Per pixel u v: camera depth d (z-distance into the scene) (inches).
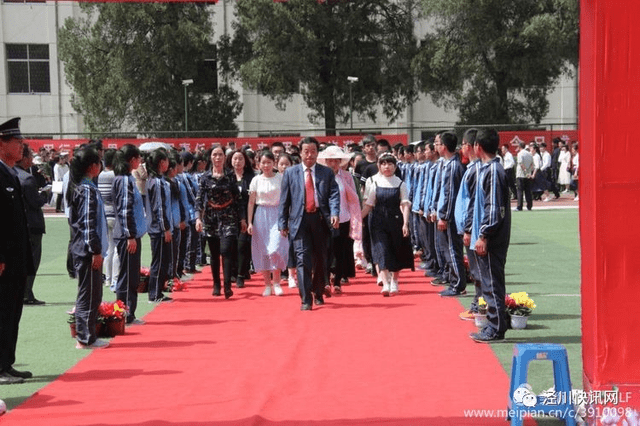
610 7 198.2
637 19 197.9
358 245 537.0
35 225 431.8
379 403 239.1
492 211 308.2
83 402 247.1
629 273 199.9
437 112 1755.7
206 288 488.1
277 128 1745.8
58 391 260.1
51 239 826.2
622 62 198.4
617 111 198.7
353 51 1530.5
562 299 420.2
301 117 1747.0
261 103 1739.7
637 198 199.2
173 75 1567.4
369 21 1536.7
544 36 1416.1
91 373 282.8
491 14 1472.7
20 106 1723.7
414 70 1528.1
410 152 608.7
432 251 515.2
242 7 1471.5
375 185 439.2
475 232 316.5
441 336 331.9
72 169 320.2
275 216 454.3
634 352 200.1
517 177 1056.8
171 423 223.5
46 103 1729.8
